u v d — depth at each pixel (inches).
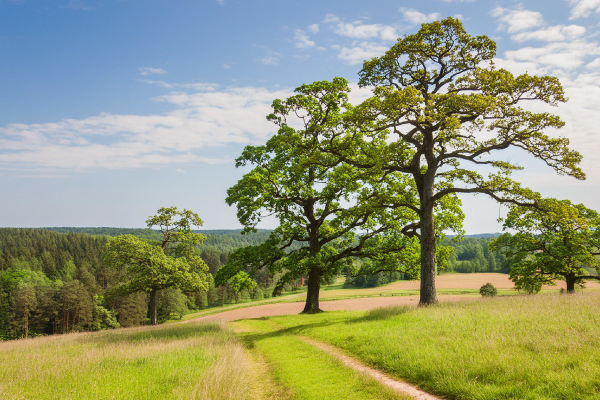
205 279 1632.6
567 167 671.1
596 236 1263.5
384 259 1079.6
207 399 285.6
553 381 260.5
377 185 971.3
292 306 2659.9
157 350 513.3
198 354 468.8
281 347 582.2
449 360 339.0
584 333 347.6
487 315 496.1
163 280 1470.2
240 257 1027.3
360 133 938.1
